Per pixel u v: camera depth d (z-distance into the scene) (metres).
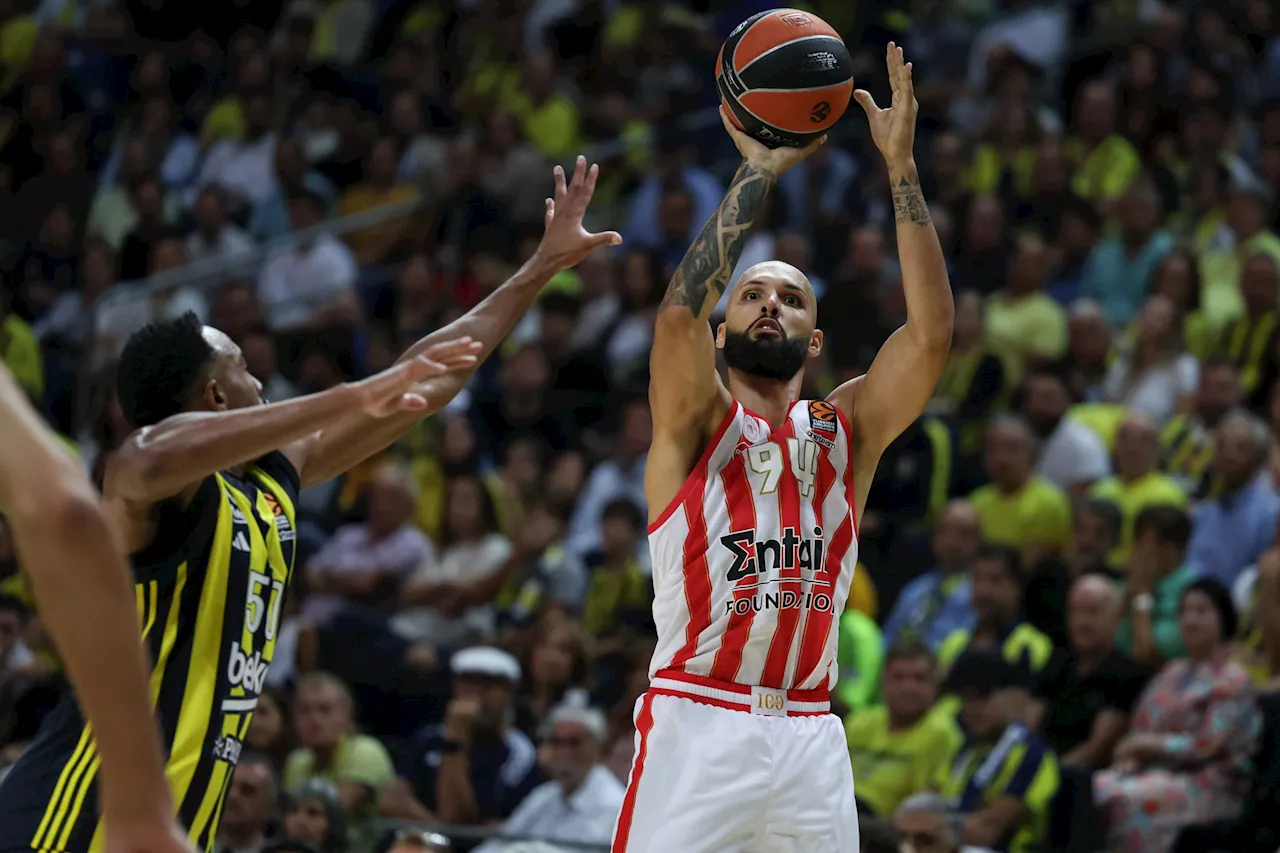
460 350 10.68
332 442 14.14
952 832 24.19
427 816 29.64
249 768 26.02
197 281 49.78
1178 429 37.75
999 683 28.41
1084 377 40.72
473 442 40.97
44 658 35.81
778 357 15.69
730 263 15.09
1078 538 33.78
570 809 27.97
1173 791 26.91
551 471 42.03
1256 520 33.53
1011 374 41.72
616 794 28.25
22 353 49.38
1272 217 45.22
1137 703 29.78
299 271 49.84
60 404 49.34
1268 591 29.27
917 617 33.50
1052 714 30.08
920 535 37.50
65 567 6.38
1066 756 29.75
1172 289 40.91
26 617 37.41
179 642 12.23
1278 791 26.73
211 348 13.21
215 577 12.43
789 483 15.47
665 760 15.05
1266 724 27.41
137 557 12.16
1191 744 27.25
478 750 30.11
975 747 28.19
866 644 32.19
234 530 12.66
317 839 25.94
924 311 15.56
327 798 26.16
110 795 6.61
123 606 6.50
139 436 11.15
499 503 39.06
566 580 36.94
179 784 12.02
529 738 32.00
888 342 16.08
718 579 15.16
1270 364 38.78
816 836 15.12
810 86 15.32
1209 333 40.34
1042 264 42.62
